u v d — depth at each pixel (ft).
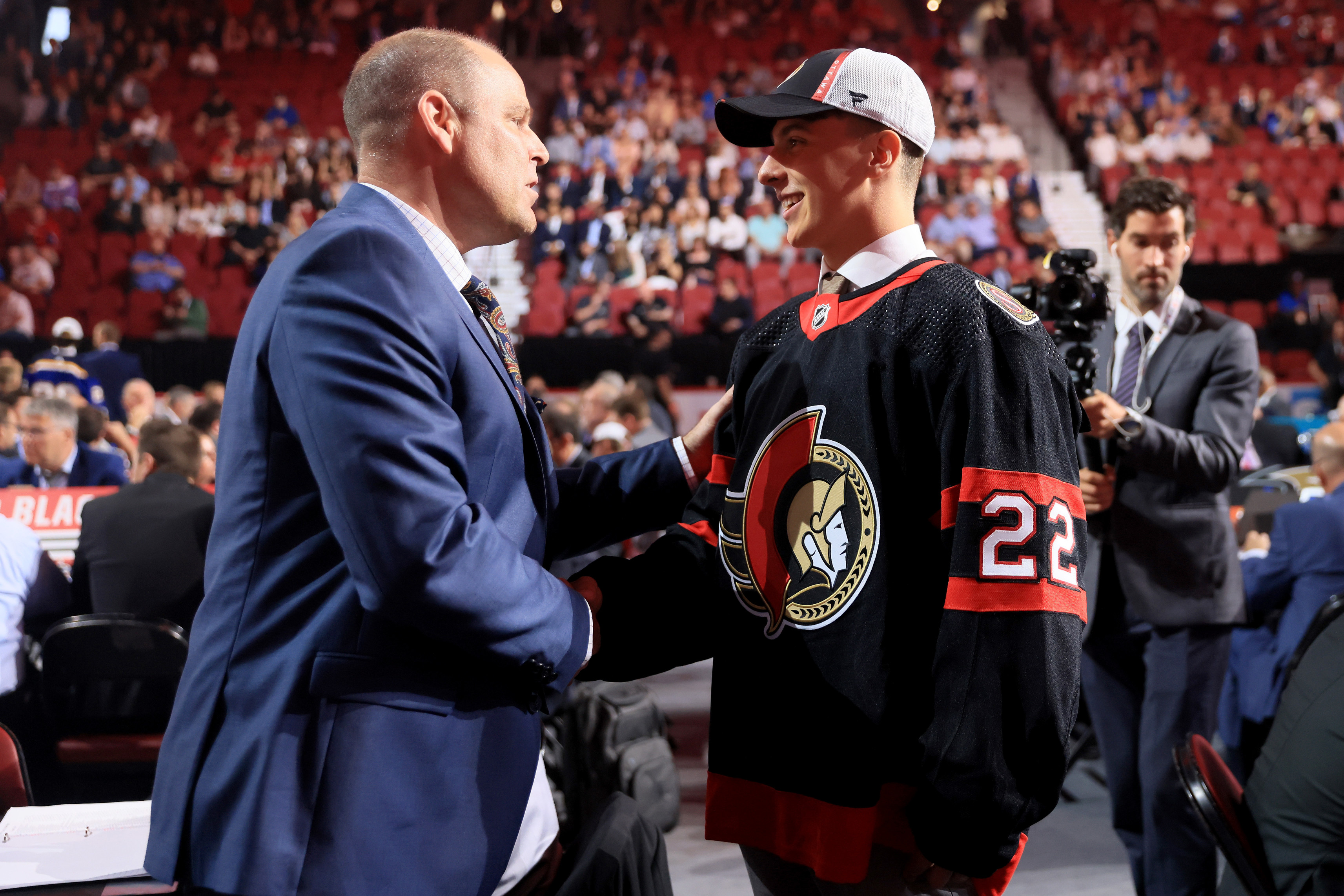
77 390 19.67
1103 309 6.39
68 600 9.80
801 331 4.11
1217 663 6.92
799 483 3.91
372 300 3.39
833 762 3.70
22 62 41.60
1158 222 7.06
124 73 43.06
